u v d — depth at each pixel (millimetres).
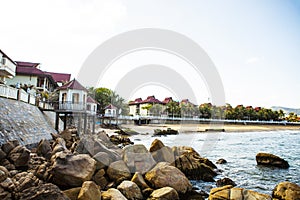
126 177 7844
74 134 16719
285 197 6660
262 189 9281
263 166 13398
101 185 7340
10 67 24266
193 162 10477
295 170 12656
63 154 7031
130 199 6715
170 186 7609
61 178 6379
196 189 8547
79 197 5555
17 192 5371
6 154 7461
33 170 7074
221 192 6703
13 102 14078
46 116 20562
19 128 12586
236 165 13555
